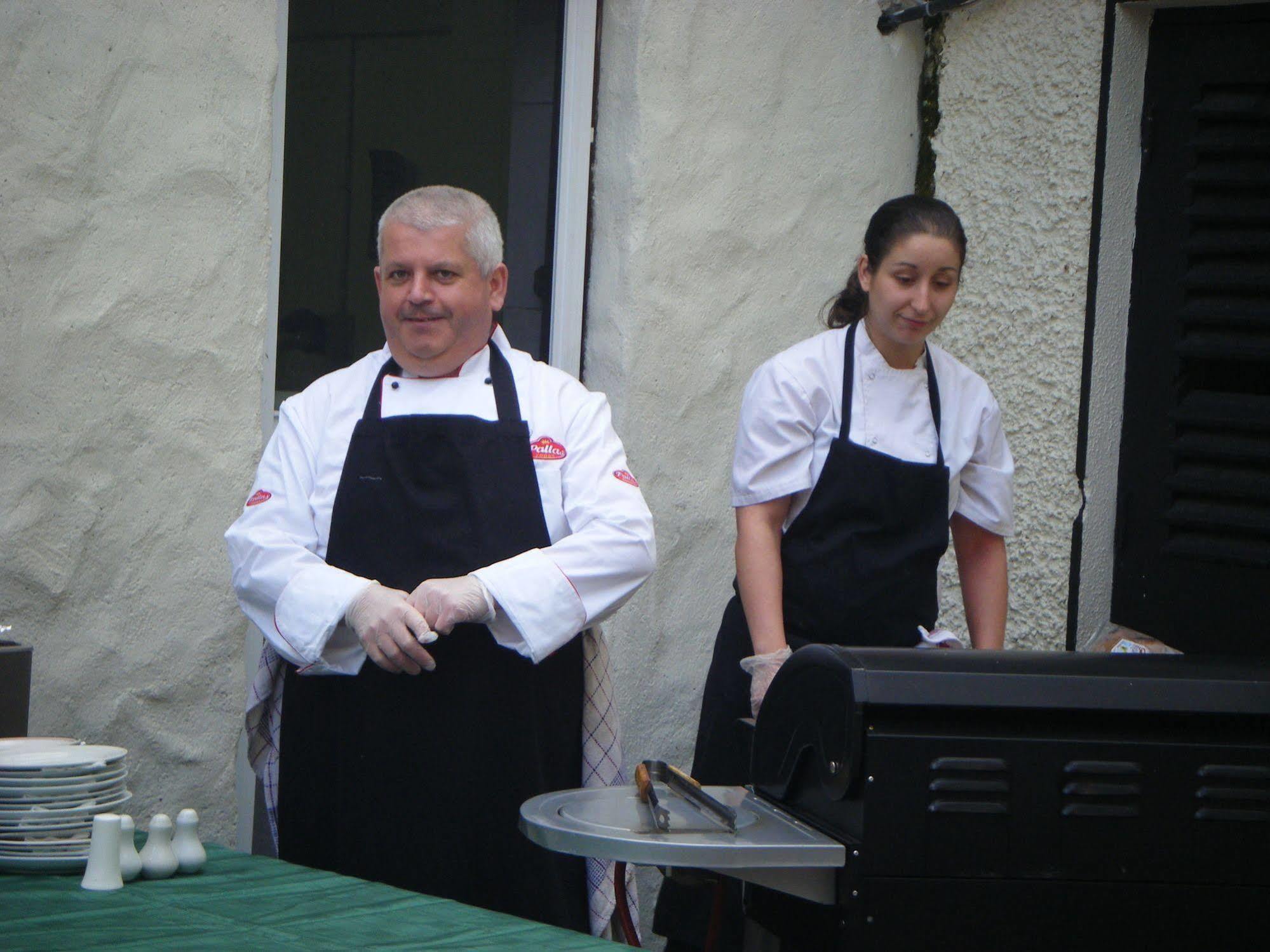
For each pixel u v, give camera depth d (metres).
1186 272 7.32
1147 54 7.40
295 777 4.99
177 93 5.64
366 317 6.89
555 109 7.32
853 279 6.03
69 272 5.38
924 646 5.77
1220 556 7.23
